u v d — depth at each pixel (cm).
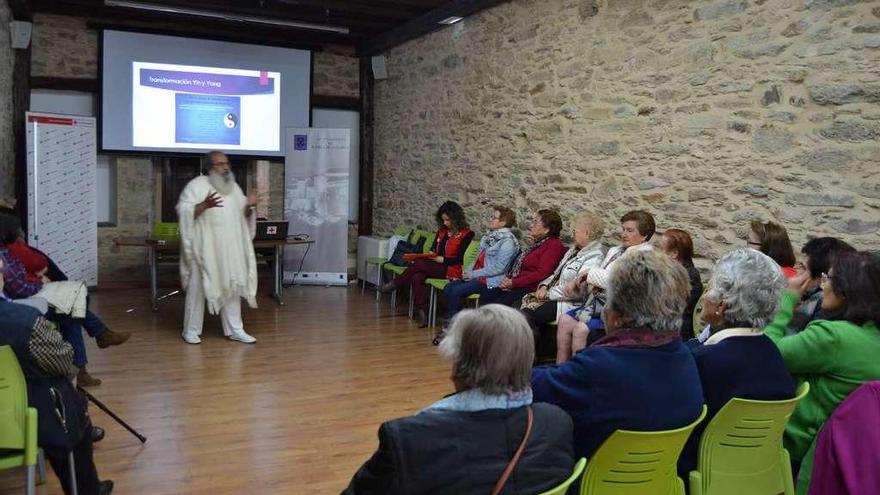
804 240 372
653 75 470
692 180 441
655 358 176
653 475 180
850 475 145
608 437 172
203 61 833
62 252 732
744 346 197
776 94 387
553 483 146
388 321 645
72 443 232
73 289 368
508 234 569
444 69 737
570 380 176
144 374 452
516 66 618
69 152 729
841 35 353
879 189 336
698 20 436
